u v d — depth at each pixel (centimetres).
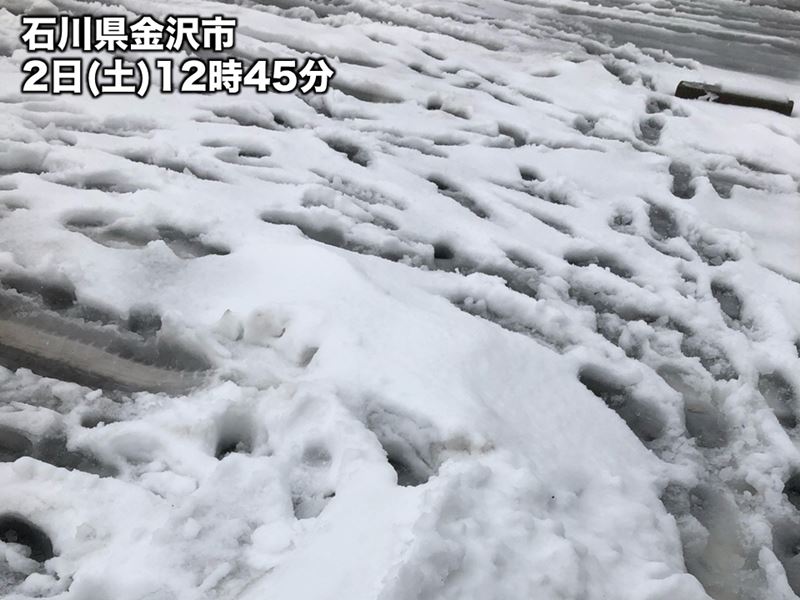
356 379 263
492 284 335
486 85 542
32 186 355
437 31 643
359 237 357
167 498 225
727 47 675
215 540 208
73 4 586
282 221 362
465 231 376
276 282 309
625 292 353
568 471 249
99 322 291
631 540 231
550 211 405
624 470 259
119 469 238
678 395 299
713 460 279
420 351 278
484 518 211
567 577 199
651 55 636
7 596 199
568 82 559
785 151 494
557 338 320
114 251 316
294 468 235
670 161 471
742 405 297
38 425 245
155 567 200
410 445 251
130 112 434
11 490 223
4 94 435
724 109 550
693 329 341
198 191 363
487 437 244
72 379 270
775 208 435
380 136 455
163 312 293
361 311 292
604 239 387
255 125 453
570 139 477
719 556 243
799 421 301
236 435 256
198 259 321
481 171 435
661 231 411
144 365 277
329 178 404
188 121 436
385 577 186
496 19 685
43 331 287
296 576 193
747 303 360
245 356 278
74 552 207
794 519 258
